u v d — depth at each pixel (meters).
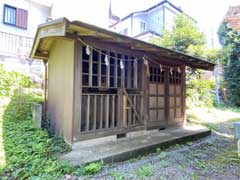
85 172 2.94
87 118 4.13
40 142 3.73
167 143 4.52
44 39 4.53
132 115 5.01
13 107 5.36
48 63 5.55
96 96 4.39
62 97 4.36
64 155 3.46
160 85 5.79
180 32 11.01
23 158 3.12
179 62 6.25
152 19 18.34
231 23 12.16
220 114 9.19
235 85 11.30
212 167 3.37
